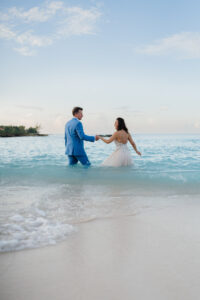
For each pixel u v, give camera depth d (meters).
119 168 5.70
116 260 1.48
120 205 2.78
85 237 1.83
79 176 4.71
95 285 1.23
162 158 7.89
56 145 15.94
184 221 2.21
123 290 1.19
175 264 1.43
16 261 1.46
